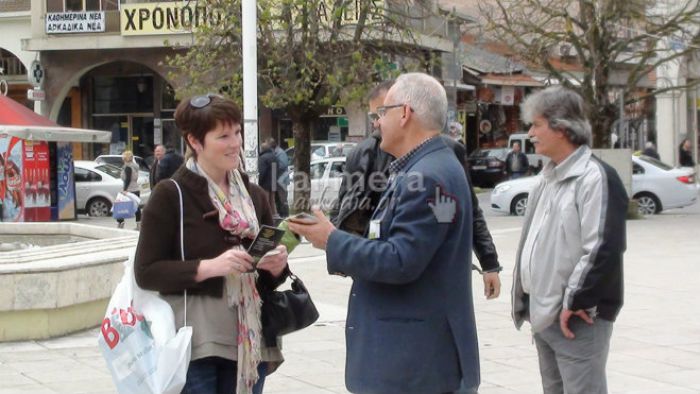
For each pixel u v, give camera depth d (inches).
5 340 386.9
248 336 182.1
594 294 204.7
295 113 878.4
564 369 214.7
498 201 1080.8
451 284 175.5
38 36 1437.0
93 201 1183.6
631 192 967.6
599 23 911.0
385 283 173.9
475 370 179.6
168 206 180.4
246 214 187.5
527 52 930.1
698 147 1754.4
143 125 1562.5
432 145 178.4
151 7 1379.2
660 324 426.6
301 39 860.0
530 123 217.3
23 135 952.9
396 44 899.4
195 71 876.6
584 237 206.8
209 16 878.4
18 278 381.7
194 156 185.3
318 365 354.3
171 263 177.0
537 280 215.3
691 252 690.8
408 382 173.9
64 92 1482.5
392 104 179.0
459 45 1065.5
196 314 180.4
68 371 341.7
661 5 1115.9
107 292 414.6
